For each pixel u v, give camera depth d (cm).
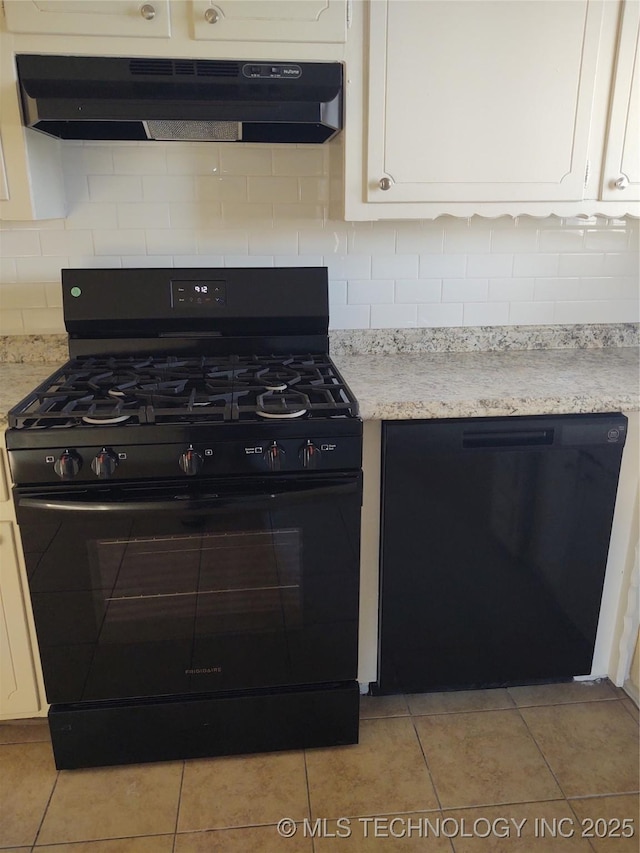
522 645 182
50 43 148
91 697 163
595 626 185
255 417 148
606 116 169
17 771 167
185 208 192
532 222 205
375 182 167
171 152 187
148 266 196
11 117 153
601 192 174
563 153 170
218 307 187
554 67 163
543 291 212
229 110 156
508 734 178
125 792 161
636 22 161
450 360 201
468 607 175
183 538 152
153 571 154
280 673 167
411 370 188
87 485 146
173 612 158
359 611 173
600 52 164
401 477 160
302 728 171
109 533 149
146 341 188
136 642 159
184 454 143
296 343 193
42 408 147
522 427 161
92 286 183
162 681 164
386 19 155
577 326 215
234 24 151
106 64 149
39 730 181
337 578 161
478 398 158
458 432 159
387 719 183
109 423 143
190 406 147
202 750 170
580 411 162
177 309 186
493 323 213
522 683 192
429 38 158
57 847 147
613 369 189
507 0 158
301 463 148
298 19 152
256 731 170
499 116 165
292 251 199
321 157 193
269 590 160
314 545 157
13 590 159
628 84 166
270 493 148
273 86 154
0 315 194
